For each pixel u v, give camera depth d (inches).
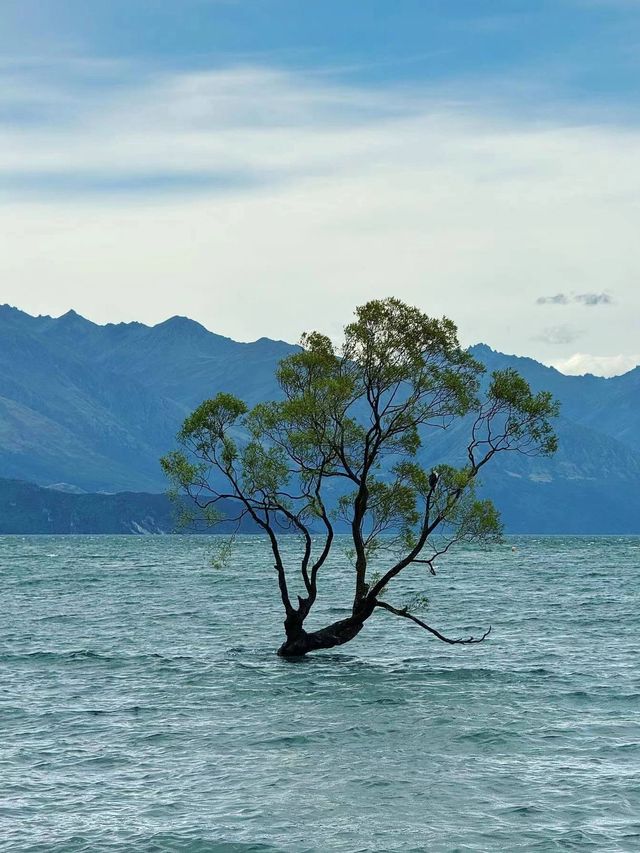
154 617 4712.1
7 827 1529.3
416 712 2362.2
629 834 1487.5
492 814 1583.4
